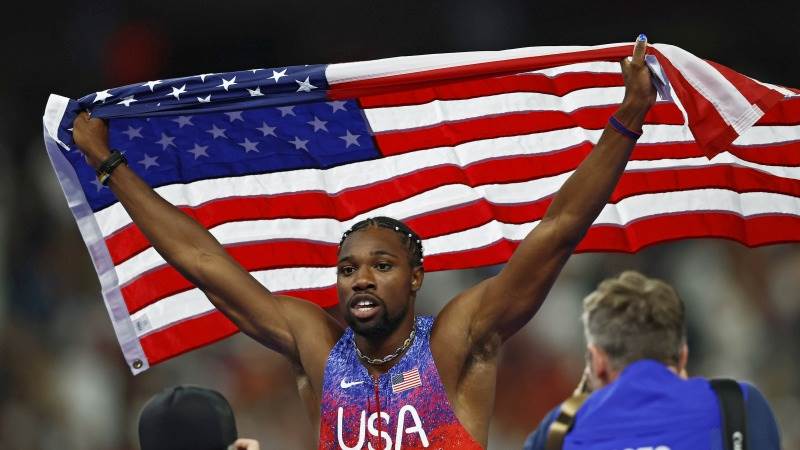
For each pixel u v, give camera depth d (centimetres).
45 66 4309
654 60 1247
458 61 1375
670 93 1293
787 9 4288
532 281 1248
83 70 4316
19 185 3966
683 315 1347
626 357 1320
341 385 1270
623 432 1274
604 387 1319
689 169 1557
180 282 1565
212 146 1557
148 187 1402
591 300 1365
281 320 1342
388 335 1265
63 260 3719
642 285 1349
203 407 1282
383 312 1243
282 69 1405
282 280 1559
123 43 4322
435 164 1584
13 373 3441
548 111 1594
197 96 1414
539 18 4306
